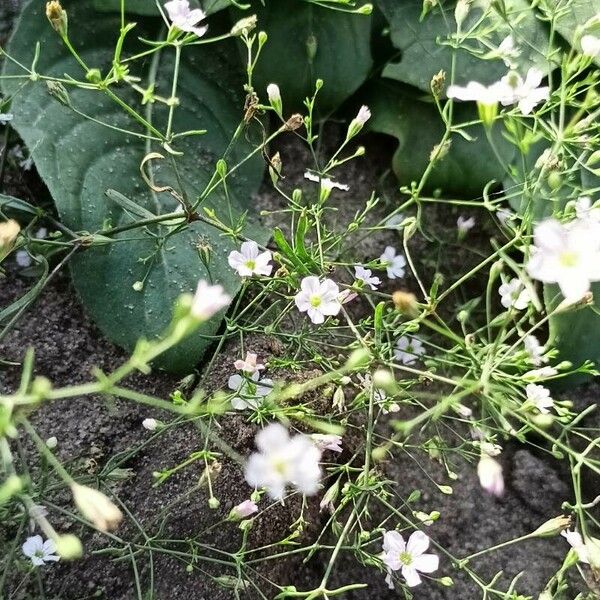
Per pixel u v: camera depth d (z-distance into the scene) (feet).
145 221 0.40
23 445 0.43
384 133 0.58
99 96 0.49
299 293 0.39
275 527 0.43
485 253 0.57
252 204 0.54
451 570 0.49
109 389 0.26
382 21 0.57
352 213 0.56
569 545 0.50
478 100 0.36
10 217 0.47
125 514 0.42
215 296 0.25
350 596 0.47
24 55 0.47
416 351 0.49
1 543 0.39
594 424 0.53
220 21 0.54
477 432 0.46
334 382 0.43
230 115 0.54
